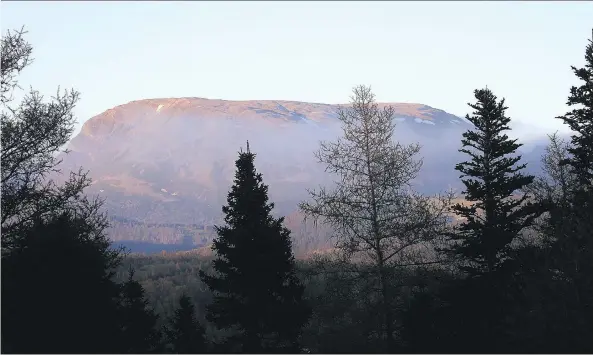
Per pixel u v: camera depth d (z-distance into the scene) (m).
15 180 14.34
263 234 18.17
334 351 18.83
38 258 13.59
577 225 17.62
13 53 14.62
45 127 14.65
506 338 18.44
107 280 15.37
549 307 16.72
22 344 13.02
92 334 14.02
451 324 19.44
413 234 19.38
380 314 19.34
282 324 17.58
